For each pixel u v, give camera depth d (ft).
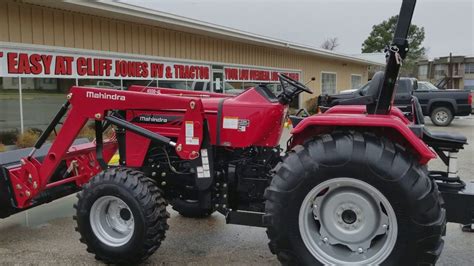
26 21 27.96
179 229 14.40
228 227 14.60
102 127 13.01
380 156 9.04
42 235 13.96
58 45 30.09
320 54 68.64
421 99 51.13
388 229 9.33
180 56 41.45
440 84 77.15
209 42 45.60
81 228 11.55
